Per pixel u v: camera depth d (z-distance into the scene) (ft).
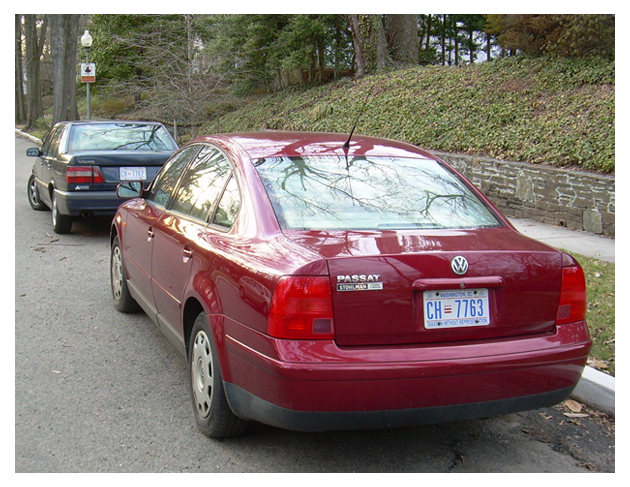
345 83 71.05
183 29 57.47
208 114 87.61
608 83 40.11
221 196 12.64
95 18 85.76
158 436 11.78
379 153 13.56
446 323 9.78
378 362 9.29
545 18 45.70
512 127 40.86
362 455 11.32
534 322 10.30
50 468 10.57
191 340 12.25
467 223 11.81
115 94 78.74
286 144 13.33
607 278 21.63
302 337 9.27
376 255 9.53
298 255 9.71
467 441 12.01
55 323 18.35
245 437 11.83
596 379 13.62
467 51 98.94
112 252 20.06
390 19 74.08
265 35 75.66
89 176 28.78
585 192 31.30
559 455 11.53
